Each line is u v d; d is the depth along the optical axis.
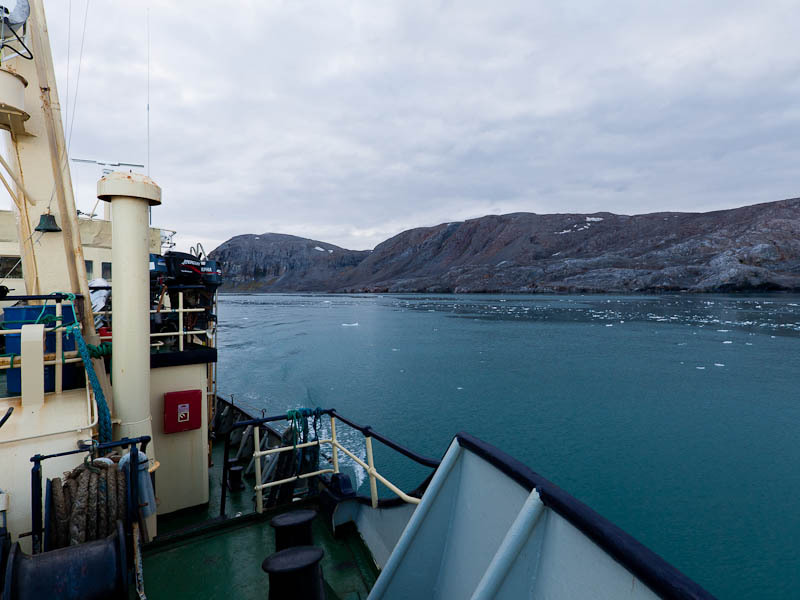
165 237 10.86
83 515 3.16
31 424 4.18
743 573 13.04
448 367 44.84
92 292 8.33
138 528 3.44
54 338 5.07
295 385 36.88
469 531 2.31
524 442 23.70
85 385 5.31
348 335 74.50
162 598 3.80
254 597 3.80
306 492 5.82
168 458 6.06
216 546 4.50
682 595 1.12
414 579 2.50
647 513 16.44
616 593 1.40
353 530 4.65
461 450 2.49
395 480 17.95
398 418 27.70
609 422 27.00
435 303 178.50
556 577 1.64
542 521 1.79
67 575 2.71
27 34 5.29
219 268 6.83
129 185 4.46
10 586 2.55
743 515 16.12
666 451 22.31
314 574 2.53
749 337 65.19
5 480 3.61
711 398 32.38
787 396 32.72
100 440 4.17
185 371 6.22
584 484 18.80
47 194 5.52
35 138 5.41
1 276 10.34
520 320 97.06
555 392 34.41
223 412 9.82
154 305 6.86
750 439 23.92
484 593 1.79
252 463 7.59
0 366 4.80
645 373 41.09
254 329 87.19
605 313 110.69
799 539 14.52
